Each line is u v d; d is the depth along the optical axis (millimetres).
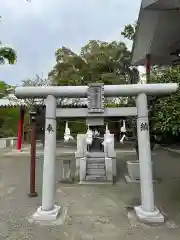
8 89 18109
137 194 6016
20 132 14922
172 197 5672
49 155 4543
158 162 10344
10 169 9523
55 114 4672
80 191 6332
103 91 4629
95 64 25625
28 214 4684
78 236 3748
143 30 10586
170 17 9383
